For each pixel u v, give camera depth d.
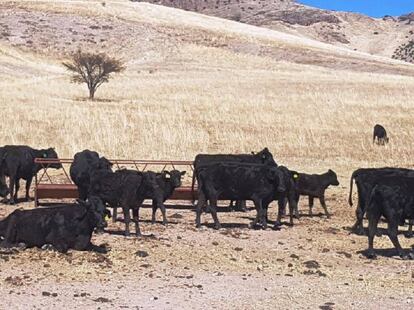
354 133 36.44
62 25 89.62
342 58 87.19
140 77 61.66
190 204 20.44
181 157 29.28
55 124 34.34
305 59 83.88
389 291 10.88
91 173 15.26
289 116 40.41
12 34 84.00
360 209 15.93
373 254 13.38
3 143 30.05
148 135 33.34
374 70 79.56
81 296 10.04
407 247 14.61
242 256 13.22
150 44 84.00
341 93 49.88
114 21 93.06
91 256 12.53
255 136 34.62
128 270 11.73
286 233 15.98
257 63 77.00
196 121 37.66
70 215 12.88
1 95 43.16
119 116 37.56
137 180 14.60
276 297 10.34
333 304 10.03
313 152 32.03
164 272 11.70
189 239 14.77
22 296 9.95
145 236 14.79
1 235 13.03
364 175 15.27
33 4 97.81
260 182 16.22
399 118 40.66
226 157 19.30
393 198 13.27
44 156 19.72
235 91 51.03
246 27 107.00
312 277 11.71
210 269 12.05
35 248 12.94
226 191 16.20
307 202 21.25
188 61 76.06
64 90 51.38
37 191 18.62
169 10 110.06
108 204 16.22
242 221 17.56
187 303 9.87
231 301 10.05
